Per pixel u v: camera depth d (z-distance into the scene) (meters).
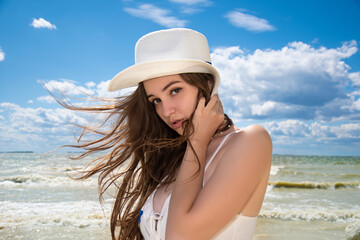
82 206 9.84
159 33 1.59
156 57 1.56
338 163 37.22
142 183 1.92
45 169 22.95
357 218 8.51
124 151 2.02
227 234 1.34
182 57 1.54
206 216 1.18
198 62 1.42
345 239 6.71
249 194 1.25
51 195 12.29
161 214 1.49
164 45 1.57
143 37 1.63
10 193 12.94
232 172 1.22
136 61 1.66
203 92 1.49
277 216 8.68
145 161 1.94
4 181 16.33
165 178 1.74
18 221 8.12
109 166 2.07
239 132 1.35
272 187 14.94
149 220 1.54
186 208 1.23
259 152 1.27
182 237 1.20
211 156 1.42
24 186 14.90
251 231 1.41
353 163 37.22
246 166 1.23
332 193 13.32
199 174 1.31
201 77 1.48
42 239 6.77
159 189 1.67
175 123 1.50
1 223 7.95
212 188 1.21
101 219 8.16
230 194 1.20
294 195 12.70
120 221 1.93
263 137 1.30
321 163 37.25
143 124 1.97
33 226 7.71
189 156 1.34
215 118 1.42
